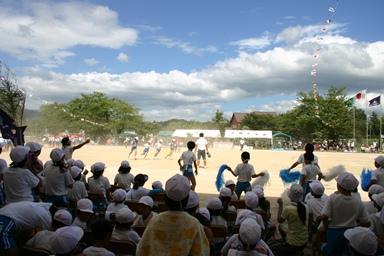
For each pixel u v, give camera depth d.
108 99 69.00
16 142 8.20
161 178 14.82
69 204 6.52
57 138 48.12
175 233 2.65
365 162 24.86
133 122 70.06
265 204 6.22
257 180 8.95
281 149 50.88
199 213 4.21
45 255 3.36
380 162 7.01
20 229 3.46
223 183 9.73
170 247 2.62
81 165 7.89
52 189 5.89
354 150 45.97
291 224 5.40
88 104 67.75
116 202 5.67
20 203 3.60
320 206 5.67
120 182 8.43
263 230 4.68
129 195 6.84
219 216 5.22
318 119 51.84
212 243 3.92
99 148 42.59
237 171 8.77
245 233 3.43
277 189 12.17
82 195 6.71
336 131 51.75
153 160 24.27
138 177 6.96
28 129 63.94
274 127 77.50
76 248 3.17
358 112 76.00
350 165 22.19
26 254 3.43
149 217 5.11
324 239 5.12
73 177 6.73
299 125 55.09
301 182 7.86
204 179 14.78
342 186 4.56
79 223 4.69
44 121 65.19
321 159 28.16
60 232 3.09
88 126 65.94
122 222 4.19
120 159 24.41
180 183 2.71
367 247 3.16
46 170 5.94
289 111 68.19
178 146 43.25
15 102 11.15
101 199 6.98
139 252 2.69
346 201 4.54
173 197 2.69
